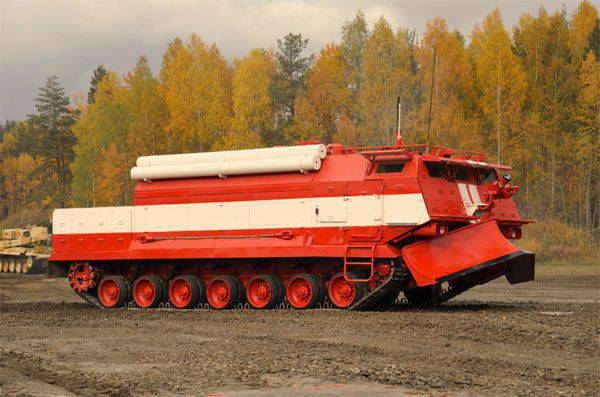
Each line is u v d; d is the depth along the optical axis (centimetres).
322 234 2153
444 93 6069
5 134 16000
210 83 7231
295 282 2200
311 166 2166
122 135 8012
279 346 1498
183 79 7162
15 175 14188
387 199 2055
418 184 2009
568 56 6819
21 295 3256
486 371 1216
